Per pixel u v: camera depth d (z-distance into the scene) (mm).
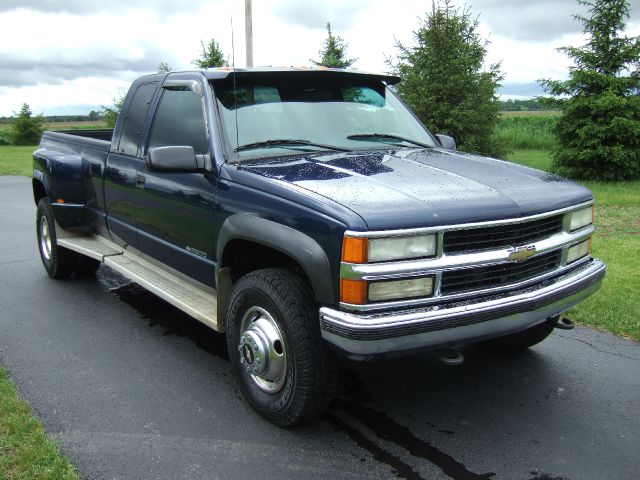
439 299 2887
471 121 14352
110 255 5168
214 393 3770
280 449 3133
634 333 4719
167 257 4352
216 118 3818
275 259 3549
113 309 5410
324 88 4324
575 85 16141
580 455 3072
